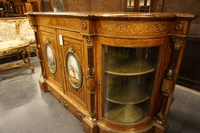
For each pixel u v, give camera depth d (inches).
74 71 54.2
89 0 99.6
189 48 80.4
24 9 154.4
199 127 58.2
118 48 43.9
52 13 50.5
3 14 137.3
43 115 65.6
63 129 57.7
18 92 84.8
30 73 111.8
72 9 99.7
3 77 104.5
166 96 44.8
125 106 53.8
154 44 37.0
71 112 65.7
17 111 68.4
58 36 55.9
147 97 47.3
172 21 36.5
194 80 83.0
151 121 50.2
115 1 86.9
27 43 110.9
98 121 51.1
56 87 73.5
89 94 47.9
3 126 59.6
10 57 134.1
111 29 36.0
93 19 37.0
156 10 83.4
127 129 47.4
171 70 41.1
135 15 32.2
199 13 71.6
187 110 67.8
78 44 47.0
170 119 62.4
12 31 129.4
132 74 42.2
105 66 43.6
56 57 63.3
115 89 50.3
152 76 44.3
